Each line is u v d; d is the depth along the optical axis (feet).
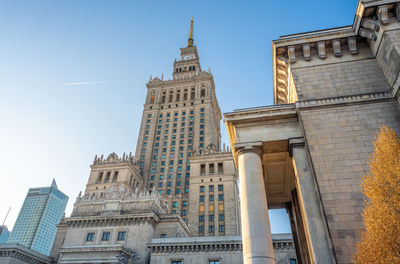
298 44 78.02
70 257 154.20
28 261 176.65
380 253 44.27
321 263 50.16
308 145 62.08
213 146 296.30
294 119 69.31
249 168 62.80
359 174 56.29
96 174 285.23
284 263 128.88
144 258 156.66
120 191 204.54
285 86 90.48
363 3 68.64
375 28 68.28
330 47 77.25
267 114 69.72
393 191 47.67
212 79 409.49
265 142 67.00
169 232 175.01
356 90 68.74
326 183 56.70
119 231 171.32
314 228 53.93
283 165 82.53
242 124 70.90
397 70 62.54
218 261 136.15
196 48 499.92
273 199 98.02
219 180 258.98
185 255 140.97
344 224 51.62
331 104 66.13
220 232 231.30
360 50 74.28
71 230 178.40
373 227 47.21
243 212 58.23
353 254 48.44
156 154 339.36
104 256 150.20
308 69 75.36
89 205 193.77
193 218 241.96
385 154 52.39
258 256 51.42
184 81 404.57
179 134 350.64
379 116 62.13
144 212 179.32
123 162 283.59
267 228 55.21
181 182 305.32
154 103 391.24
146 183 313.94
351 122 63.00
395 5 66.59
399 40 63.05
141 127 368.48
